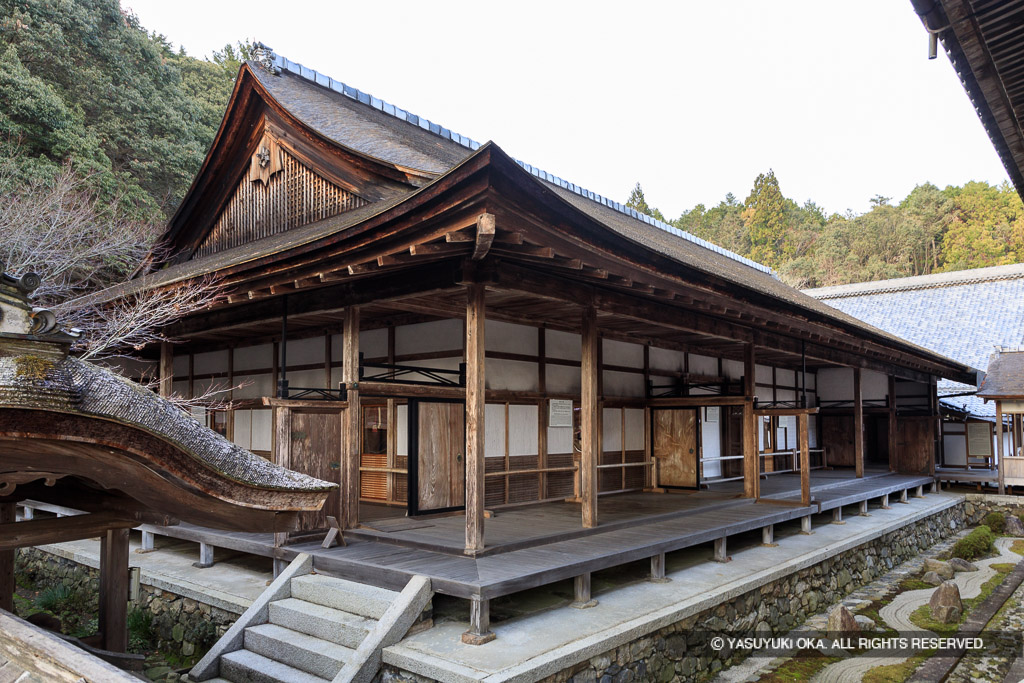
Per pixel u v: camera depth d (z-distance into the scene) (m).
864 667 6.64
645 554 6.76
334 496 7.15
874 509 13.30
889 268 53.69
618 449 10.90
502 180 4.81
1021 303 24.70
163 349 10.79
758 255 62.53
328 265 6.41
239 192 11.54
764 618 7.45
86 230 11.14
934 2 3.51
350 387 7.34
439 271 6.45
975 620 8.24
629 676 5.50
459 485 8.52
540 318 9.31
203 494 2.18
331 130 10.06
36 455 2.08
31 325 2.05
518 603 6.32
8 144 12.75
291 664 5.34
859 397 14.80
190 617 6.77
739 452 13.68
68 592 8.35
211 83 23.69
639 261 6.54
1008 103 4.23
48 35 14.71
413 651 4.92
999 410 15.94
